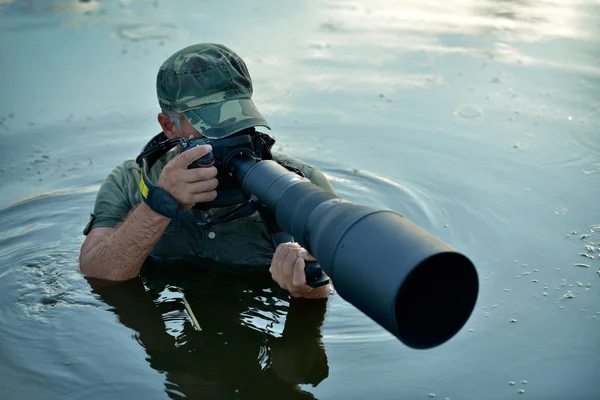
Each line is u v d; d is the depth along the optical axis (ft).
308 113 12.53
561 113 12.22
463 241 8.77
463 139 11.57
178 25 16.14
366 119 12.31
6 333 7.06
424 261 4.64
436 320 5.08
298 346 6.84
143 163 7.37
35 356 6.72
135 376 6.44
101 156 11.31
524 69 13.84
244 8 17.29
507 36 15.39
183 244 8.23
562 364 6.51
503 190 10.00
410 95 13.08
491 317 7.22
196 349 6.82
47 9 17.25
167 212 6.85
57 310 7.42
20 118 12.34
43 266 8.29
